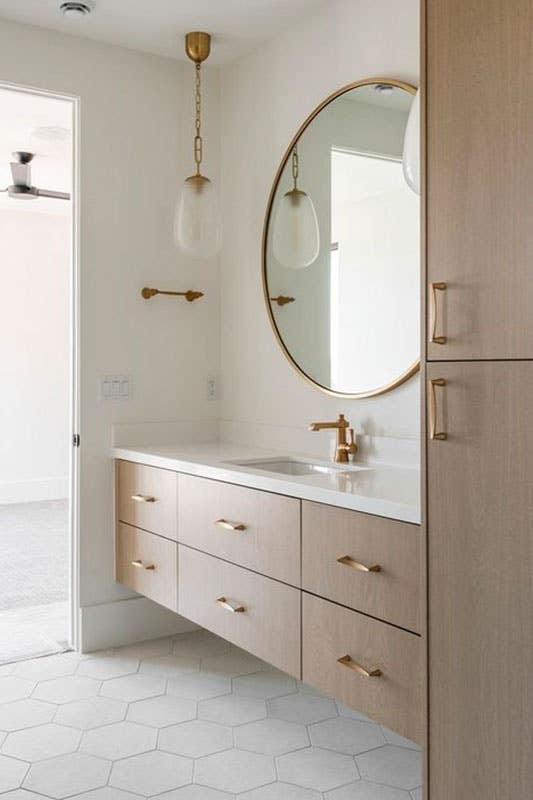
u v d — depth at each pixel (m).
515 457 1.55
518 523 1.54
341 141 2.81
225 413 3.52
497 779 1.60
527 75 1.50
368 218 2.70
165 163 3.37
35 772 2.22
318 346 2.93
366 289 2.70
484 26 1.59
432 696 1.75
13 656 3.12
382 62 2.65
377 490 2.07
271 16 2.97
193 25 3.04
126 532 3.18
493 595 1.60
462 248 1.65
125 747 2.37
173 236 3.41
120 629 3.27
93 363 3.22
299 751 2.35
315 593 2.15
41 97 3.13
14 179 5.04
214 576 2.61
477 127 1.61
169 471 2.86
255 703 2.69
